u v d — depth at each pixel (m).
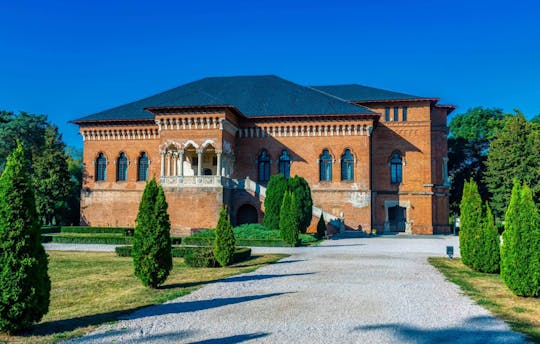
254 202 44.06
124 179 51.66
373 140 50.66
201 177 42.53
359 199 47.12
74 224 62.22
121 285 15.78
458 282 16.03
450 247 23.78
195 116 44.19
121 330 9.55
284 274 18.00
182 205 42.59
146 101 54.75
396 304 12.16
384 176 50.06
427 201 49.34
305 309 11.52
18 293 9.27
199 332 9.38
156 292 14.21
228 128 46.28
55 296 13.84
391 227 50.09
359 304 12.13
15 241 9.51
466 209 19.47
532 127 54.69
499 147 53.38
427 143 49.88
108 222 51.12
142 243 14.96
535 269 13.12
